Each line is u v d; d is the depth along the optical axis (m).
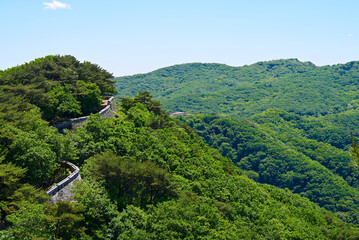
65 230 38.19
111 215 45.69
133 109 105.19
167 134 93.50
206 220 56.47
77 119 77.88
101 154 61.91
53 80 87.56
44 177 48.28
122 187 55.78
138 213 49.62
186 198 61.28
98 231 42.75
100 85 106.81
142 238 44.38
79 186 47.97
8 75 77.81
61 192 46.69
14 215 35.25
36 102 71.62
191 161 86.81
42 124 57.78
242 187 90.75
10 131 49.00
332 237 100.44
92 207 44.50
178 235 49.09
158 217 51.03
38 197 41.94
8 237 33.19
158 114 118.69
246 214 76.38
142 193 59.31
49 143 54.53
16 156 46.25
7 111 56.50
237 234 63.06
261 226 74.00
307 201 144.00
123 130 76.38
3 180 39.56
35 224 35.66
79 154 61.84
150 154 73.19
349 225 126.94
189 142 106.62
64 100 78.19
